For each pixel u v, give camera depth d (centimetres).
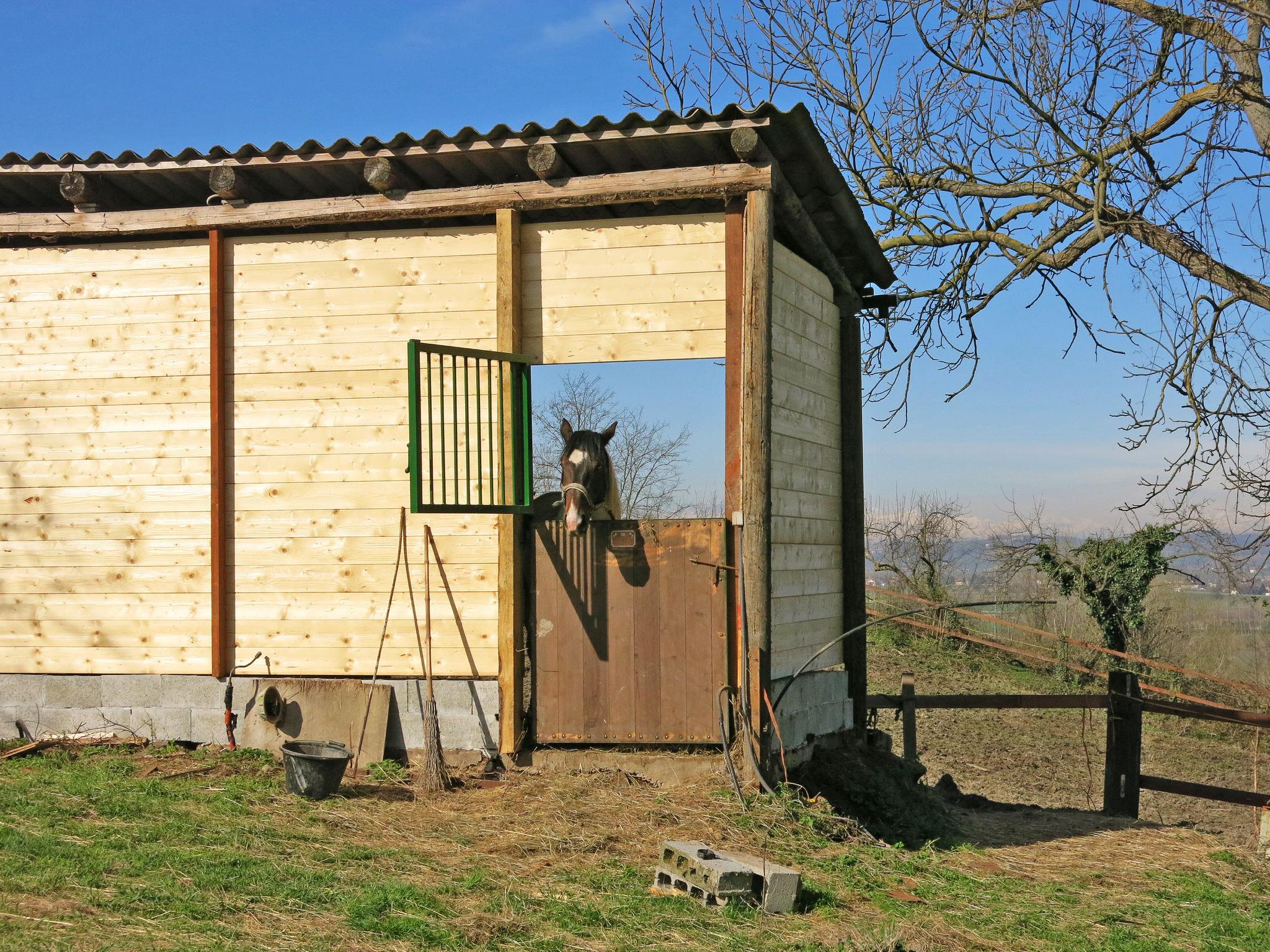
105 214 812
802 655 857
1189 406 1131
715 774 712
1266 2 1070
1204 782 1307
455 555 770
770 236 727
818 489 917
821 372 933
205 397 809
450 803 680
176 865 532
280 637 788
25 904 465
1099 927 582
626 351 758
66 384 824
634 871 571
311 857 567
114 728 801
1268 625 1791
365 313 793
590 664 739
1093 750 1409
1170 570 1775
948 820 863
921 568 2170
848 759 875
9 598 820
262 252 807
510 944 469
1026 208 1352
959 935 537
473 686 754
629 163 759
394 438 786
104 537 813
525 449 738
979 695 1003
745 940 490
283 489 794
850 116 1502
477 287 781
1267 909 646
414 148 738
